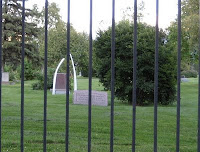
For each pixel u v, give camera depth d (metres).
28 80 40.03
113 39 2.98
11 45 37.53
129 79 15.51
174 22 29.17
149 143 6.61
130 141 6.66
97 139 6.79
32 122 8.65
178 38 2.88
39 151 5.48
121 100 16.58
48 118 9.62
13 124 8.24
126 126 8.58
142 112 11.52
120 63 14.95
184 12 28.33
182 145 6.54
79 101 14.84
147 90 15.14
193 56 31.44
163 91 15.30
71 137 6.82
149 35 15.03
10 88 25.78
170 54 15.01
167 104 15.70
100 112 11.40
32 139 6.36
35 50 40.28
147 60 14.76
